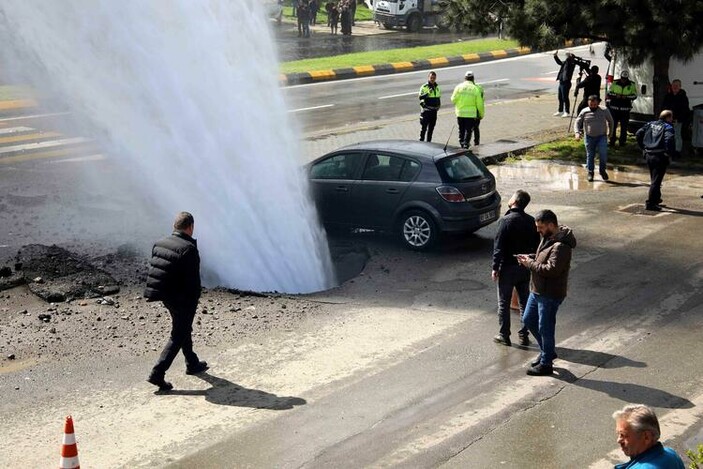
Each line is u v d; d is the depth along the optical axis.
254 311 26.56
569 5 46.41
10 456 18.02
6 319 25.50
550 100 68.75
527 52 99.50
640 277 29.36
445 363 22.67
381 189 33.44
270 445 18.38
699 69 50.62
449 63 91.31
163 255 21.09
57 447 18.41
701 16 44.31
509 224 23.41
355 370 22.23
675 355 23.00
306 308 26.97
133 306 26.75
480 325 25.45
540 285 21.47
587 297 27.50
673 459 12.18
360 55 92.44
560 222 36.22
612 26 45.84
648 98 50.94
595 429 18.95
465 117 49.31
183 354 22.44
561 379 21.59
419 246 33.03
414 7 116.44
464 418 19.52
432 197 32.50
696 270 30.05
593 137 43.12
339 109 64.62
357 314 26.41
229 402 20.47
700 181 43.59
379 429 19.03
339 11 115.12
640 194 40.97
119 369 22.39
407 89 74.50
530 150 50.44
